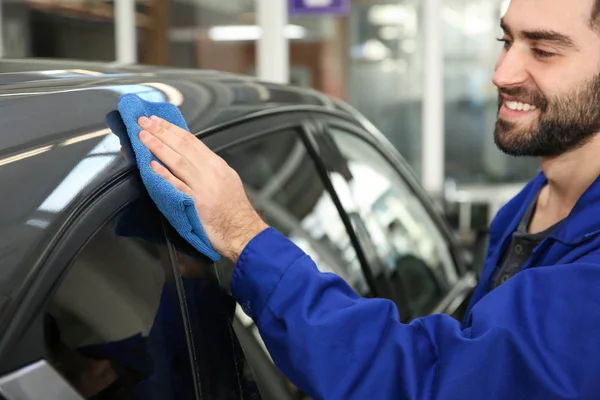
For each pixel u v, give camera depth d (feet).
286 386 4.15
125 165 3.33
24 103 3.26
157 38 21.80
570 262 3.57
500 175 21.52
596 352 3.07
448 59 21.07
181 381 3.27
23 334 2.62
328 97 6.79
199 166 3.51
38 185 2.91
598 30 3.50
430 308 6.63
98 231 3.06
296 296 3.47
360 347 3.40
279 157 5.02
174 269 3.44
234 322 3.84
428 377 3.39
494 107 21.16
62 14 22.12
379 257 6.12
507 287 3.38
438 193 19.79
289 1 20.47
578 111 3.61
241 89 5.01
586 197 3.65
